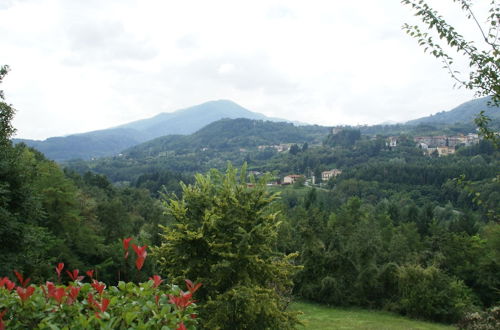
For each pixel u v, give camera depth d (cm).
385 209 5950
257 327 944
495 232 3009
